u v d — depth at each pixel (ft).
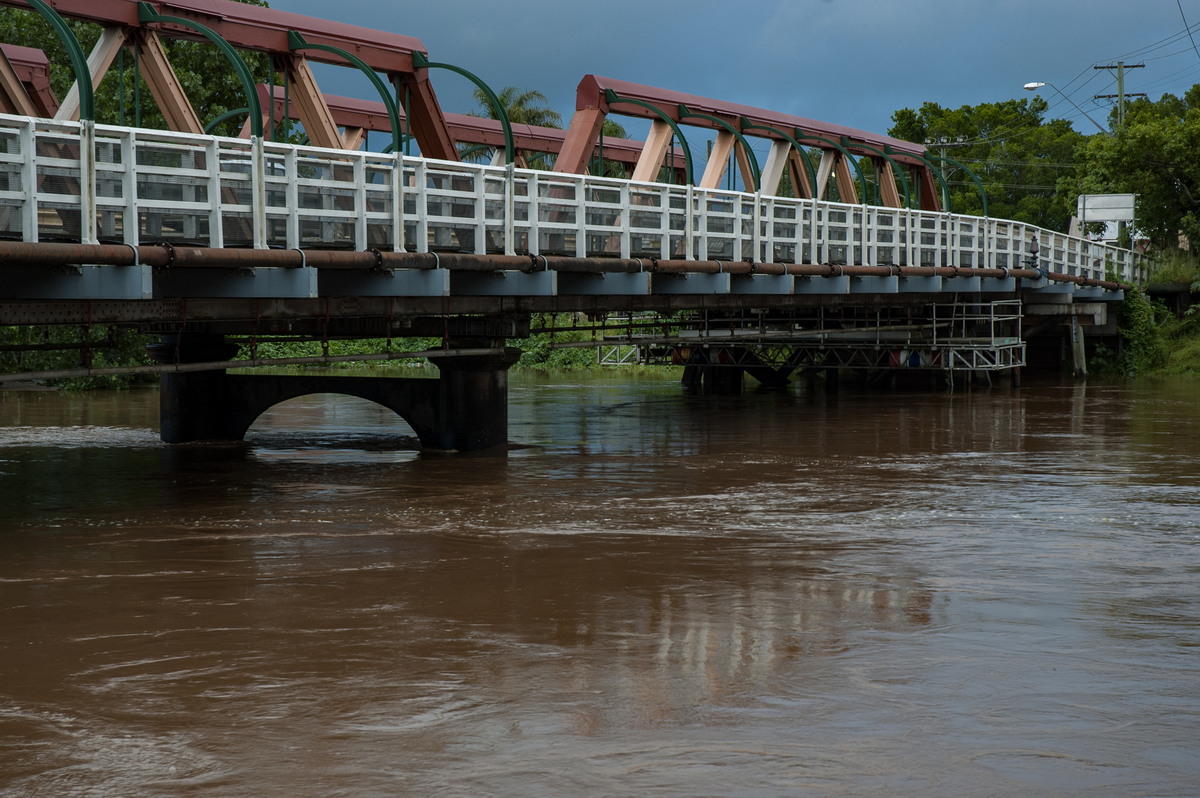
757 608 33.53
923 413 99.09
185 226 48.70
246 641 30.25
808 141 111.65
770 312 122.62
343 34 75.92
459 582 36.68
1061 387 131.75
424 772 22.16
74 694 26.27
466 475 61.21
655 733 24.02
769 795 21.26
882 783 21.75
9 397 118.83
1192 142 173.06
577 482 58.70
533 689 26.55
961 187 287.28
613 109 93.35
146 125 142.82
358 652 29.32
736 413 100.12
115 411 101.76
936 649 29.58
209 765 22.49
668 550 41.68
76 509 50.60
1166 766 22.53
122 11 64.69
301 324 71.97
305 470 63.16
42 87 79.92
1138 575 37.78
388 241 56.85
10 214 41.91
